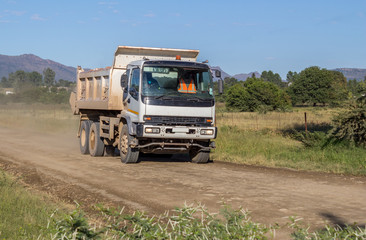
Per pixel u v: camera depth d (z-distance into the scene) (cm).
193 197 866
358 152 1473
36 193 919
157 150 1355
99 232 459
